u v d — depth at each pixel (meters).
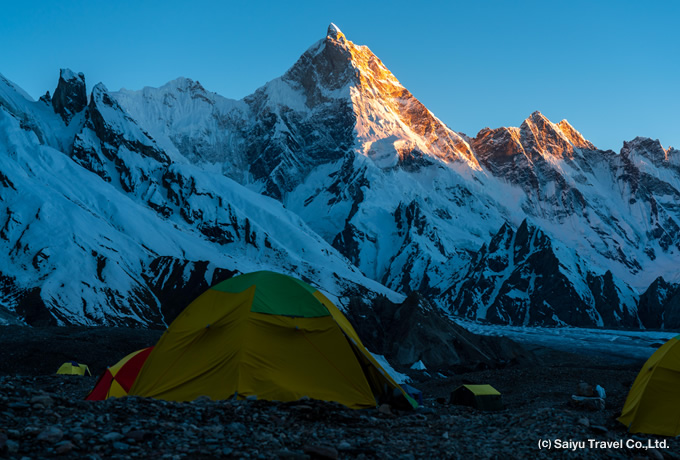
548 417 17.88
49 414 11.99
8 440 9.93
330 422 15.30
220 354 18.16
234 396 16.98
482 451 13.51
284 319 18.86
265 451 11.59
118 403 13.74
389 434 14.70
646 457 14.34
